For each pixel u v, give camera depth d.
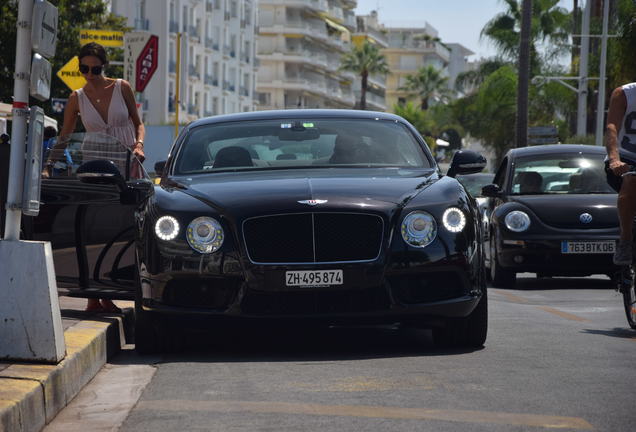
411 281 8.62
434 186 9.11
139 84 24.52
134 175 9.40
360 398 6.68
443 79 152.38
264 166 10.00
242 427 5.89
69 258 9.50
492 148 90.69
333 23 158.38
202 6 106.38
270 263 8.48
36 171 7.10
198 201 8.77
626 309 10.41
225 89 115.81
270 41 144.25
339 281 8.48
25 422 5.75
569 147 18.19
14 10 43.62
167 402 6.65
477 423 5.93
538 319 11.43
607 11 57.81
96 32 26.78
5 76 43.69
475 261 8.80
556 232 16.41
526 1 49.66
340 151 10.18
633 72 50.28
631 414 6.19
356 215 8.57
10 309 6.82
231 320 8.52
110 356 8.63
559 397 6.70
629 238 9.91
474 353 8.70
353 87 172.25
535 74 84.12
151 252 8.66
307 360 8.40
